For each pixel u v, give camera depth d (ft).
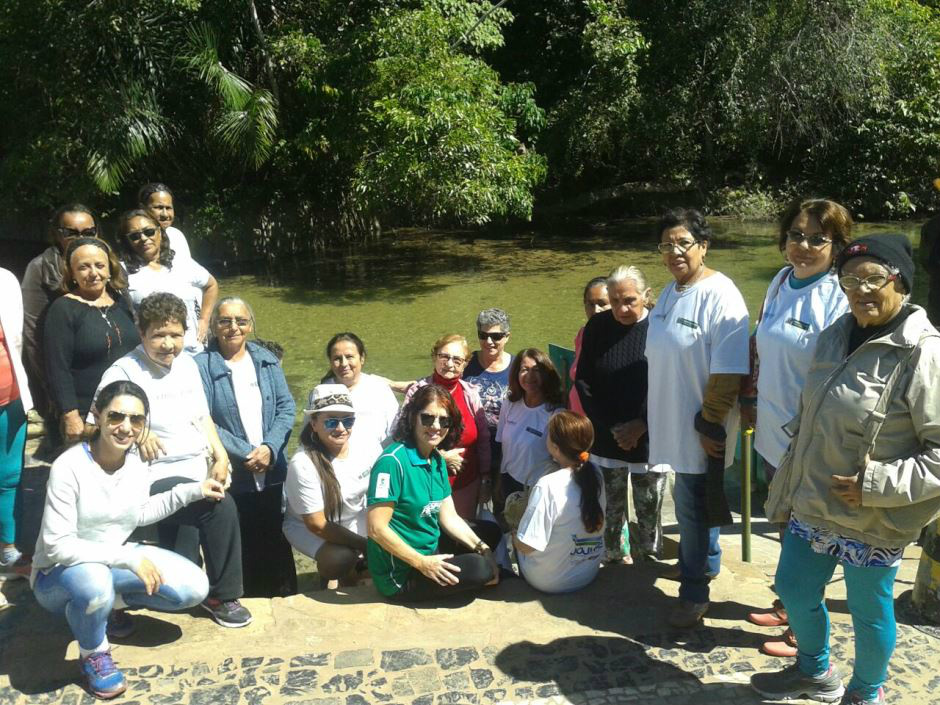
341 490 15.35
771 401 11.58
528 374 16.14
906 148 76.02
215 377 15.52
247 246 63.77
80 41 54.65
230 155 61.98
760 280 52.49
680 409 12.21
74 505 11.32
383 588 13.65
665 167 80.74
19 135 58.49
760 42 69.36
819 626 10.39
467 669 11.53
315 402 14.83
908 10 74.69
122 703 10.88
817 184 80.23
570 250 65.57
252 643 12.26
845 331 9.89
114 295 15.66
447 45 56.24
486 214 56.29
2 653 12.05
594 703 10.77
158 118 56.24
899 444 9.30
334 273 59.06
